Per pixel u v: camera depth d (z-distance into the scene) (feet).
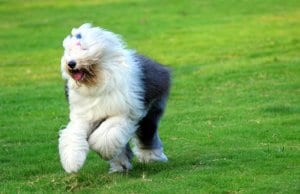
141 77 39.99
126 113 38.78
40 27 117.80
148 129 42.57
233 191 36.27
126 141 38.60
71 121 39.32
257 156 43.27
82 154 37.50
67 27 116.47
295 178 37.76
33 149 48.98
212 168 40.78
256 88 67.21
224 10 124.67
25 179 41.86
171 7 131.03
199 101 63.62
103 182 39.22
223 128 52.39
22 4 145.38
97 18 122.93
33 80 78.54
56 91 71.20
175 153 45.96
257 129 51.26
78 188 38.34
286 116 55.47
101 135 37.93
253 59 82.53
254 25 108.27
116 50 38.52
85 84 38.19
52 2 146.51
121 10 130.52
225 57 85.61
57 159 46.24
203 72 76.13
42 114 61.16
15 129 55.42
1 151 48.80
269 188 36.24
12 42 105.19
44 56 93.56
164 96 42.22
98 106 38.58
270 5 127.13
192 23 113.39
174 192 36.35
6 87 74.84
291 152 43.98
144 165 42.55
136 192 36.73
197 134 51.11
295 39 94.73
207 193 36.11
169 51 91.86
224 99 63.67
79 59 37.37
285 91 65.31
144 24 114.62
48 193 37.91
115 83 38.24
